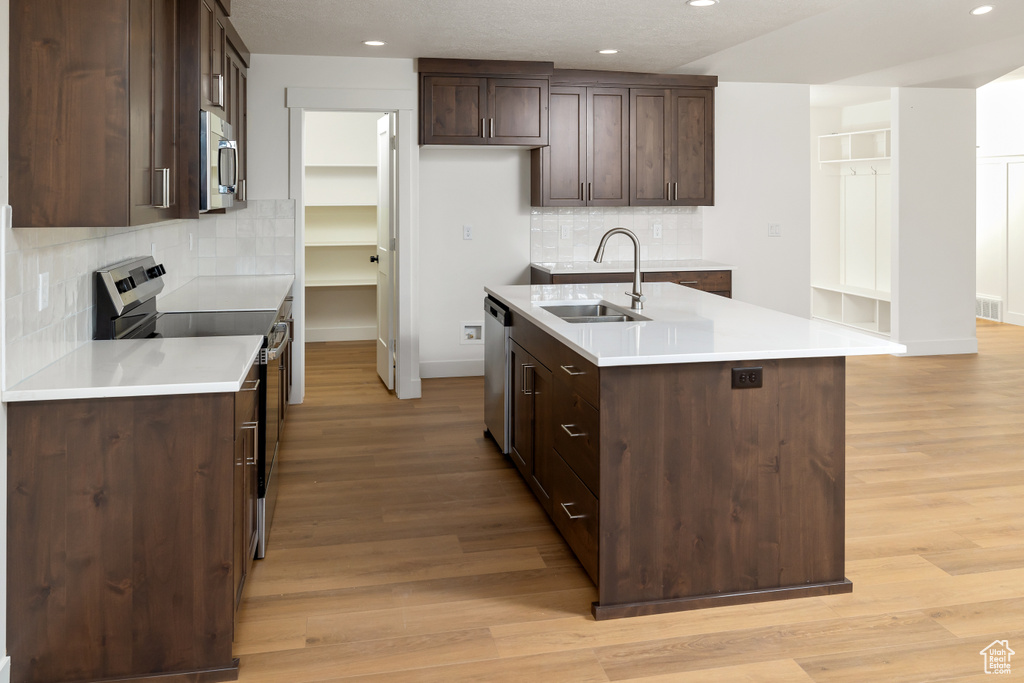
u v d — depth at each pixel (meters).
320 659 2.41
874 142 8.38
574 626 2.61
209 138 3.20
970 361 6.91
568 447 3.07
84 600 2.24
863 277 8.70
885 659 2.40
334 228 7.98
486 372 4.79
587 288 4.47
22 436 2.18
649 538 2.67
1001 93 8.63
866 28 4.90
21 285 2.25
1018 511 3.56
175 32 3.04
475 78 5.57
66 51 2.27
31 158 2.27
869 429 4.90
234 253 5.44
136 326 3.27
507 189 6.28
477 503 3.72
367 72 5.47
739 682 2.29
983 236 9.02
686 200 6.14
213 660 2.31
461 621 2.64
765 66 5.95
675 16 4.42
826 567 2.81
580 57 5.50
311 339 8.14
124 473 2.23
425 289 6.26
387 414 5.32
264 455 3.10
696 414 2.66
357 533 3.38
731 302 3.83
